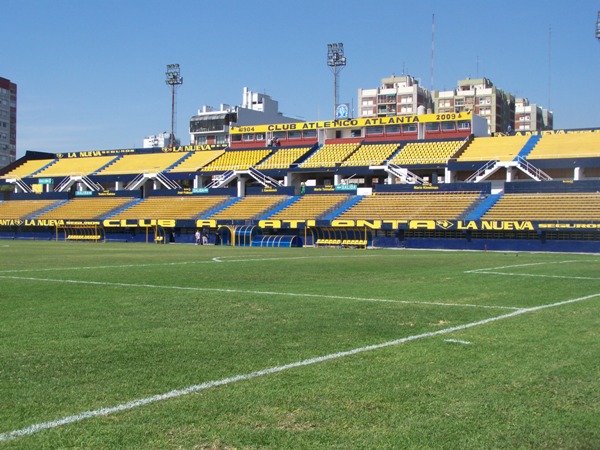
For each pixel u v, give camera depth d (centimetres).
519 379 978
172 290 2153
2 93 15900
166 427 759
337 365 1062
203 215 7644
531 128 19075
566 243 5625
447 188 7000
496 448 708
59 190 9525
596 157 6744
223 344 1234
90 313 1625
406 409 831
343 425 771
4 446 702
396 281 2527
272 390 909
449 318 1572
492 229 5856
